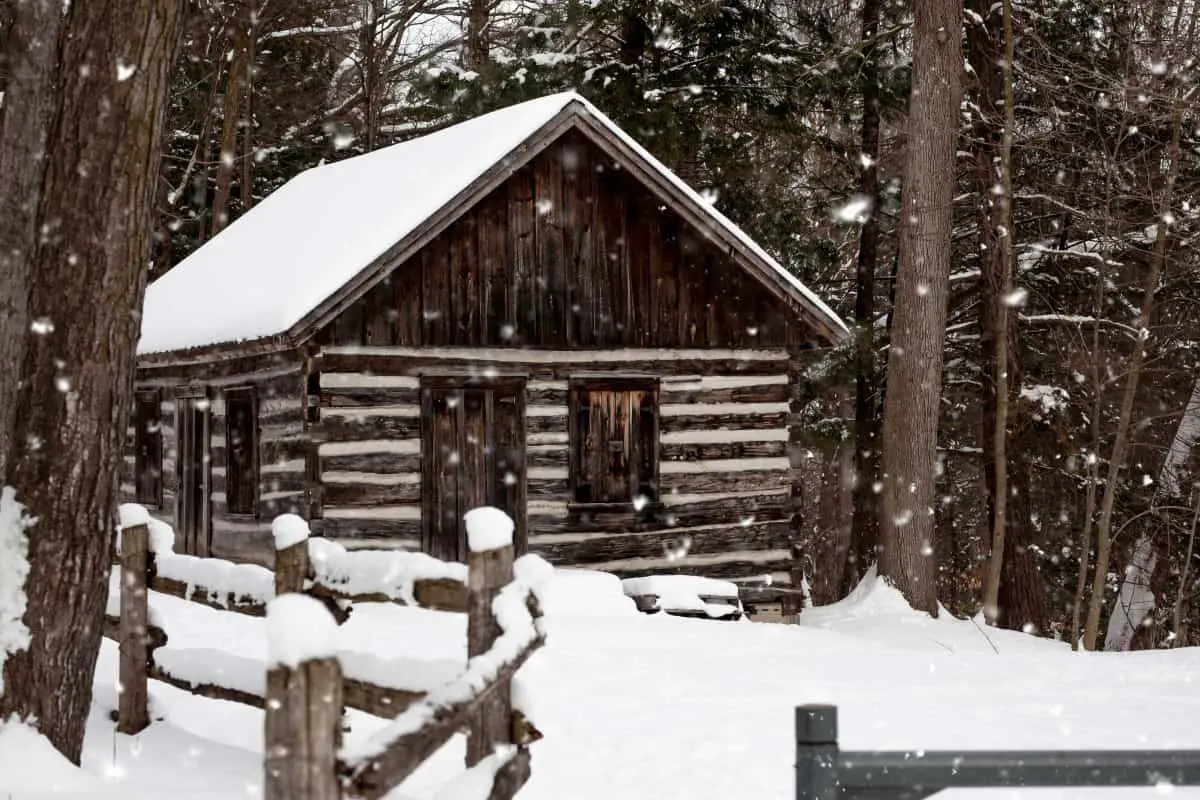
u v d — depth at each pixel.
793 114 23.19
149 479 18.97
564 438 15.88
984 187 19.45
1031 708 8.26
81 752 5.90
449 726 3.98
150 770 5.82
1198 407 19.95
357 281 14.17
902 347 16.97
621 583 13.52
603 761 6.86
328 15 32.31
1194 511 18.86
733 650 10.53
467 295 15.40
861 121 24.53
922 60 16.88
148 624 6.85
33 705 5.62
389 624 11.30
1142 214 18.95
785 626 12.41
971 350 22.72
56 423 5.69
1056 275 20.97
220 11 27.17
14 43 6.56
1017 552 19.95
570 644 10.44
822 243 23.89
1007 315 18.61
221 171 25.55
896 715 7.97
